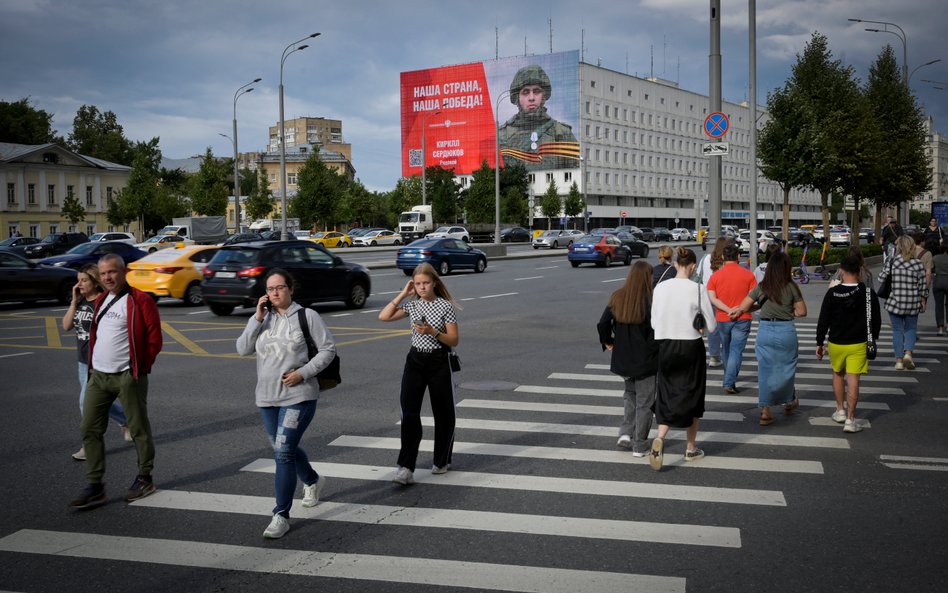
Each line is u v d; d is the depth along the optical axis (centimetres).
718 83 1662
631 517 534
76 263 2552
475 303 2083
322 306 2081
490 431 769
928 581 432
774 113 3238
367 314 1881
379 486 603
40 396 947
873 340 755
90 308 687
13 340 1465
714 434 761
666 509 549
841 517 533
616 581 433
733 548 479
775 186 14150
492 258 4491
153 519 536
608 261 3734
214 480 621
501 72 10662
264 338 525
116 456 692
